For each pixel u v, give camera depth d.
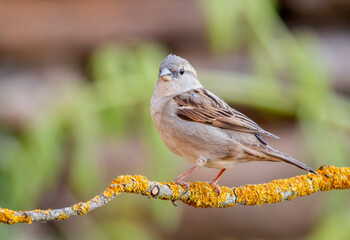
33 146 10.23
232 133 7.94
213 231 13.07
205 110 8.02
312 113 10.96
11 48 13.94
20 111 13.12
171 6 13.84
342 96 13.48
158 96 8.37
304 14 14.23
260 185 6.77
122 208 12.93
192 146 8.01
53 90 13.42
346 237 10.23
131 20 13.88
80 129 10.18
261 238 13.09
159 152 10.03
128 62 10.42
